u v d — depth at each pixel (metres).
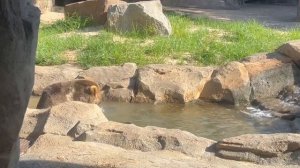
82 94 10.41
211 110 11.06
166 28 15.28
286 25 19.33
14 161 3.44
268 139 6.58
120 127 7.13
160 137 6.84
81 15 16.77
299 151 6.39
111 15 15.66
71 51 13.81
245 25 17.09
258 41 14.77
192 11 23.44
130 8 15.44
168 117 10.53
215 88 11.68
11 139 3.26
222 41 14.83
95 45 13.70
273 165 6.26
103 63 12.93
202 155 6.54
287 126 9.98
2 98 3.14
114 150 6.34
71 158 5.90
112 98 11.52
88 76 11.94
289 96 11.63
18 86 3.16
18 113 3.22
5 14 3.05
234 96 11.56
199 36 15.05
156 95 11.51
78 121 7.48
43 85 11.75
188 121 10.29
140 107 11.16
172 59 13.25
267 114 10.76
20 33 3.12
